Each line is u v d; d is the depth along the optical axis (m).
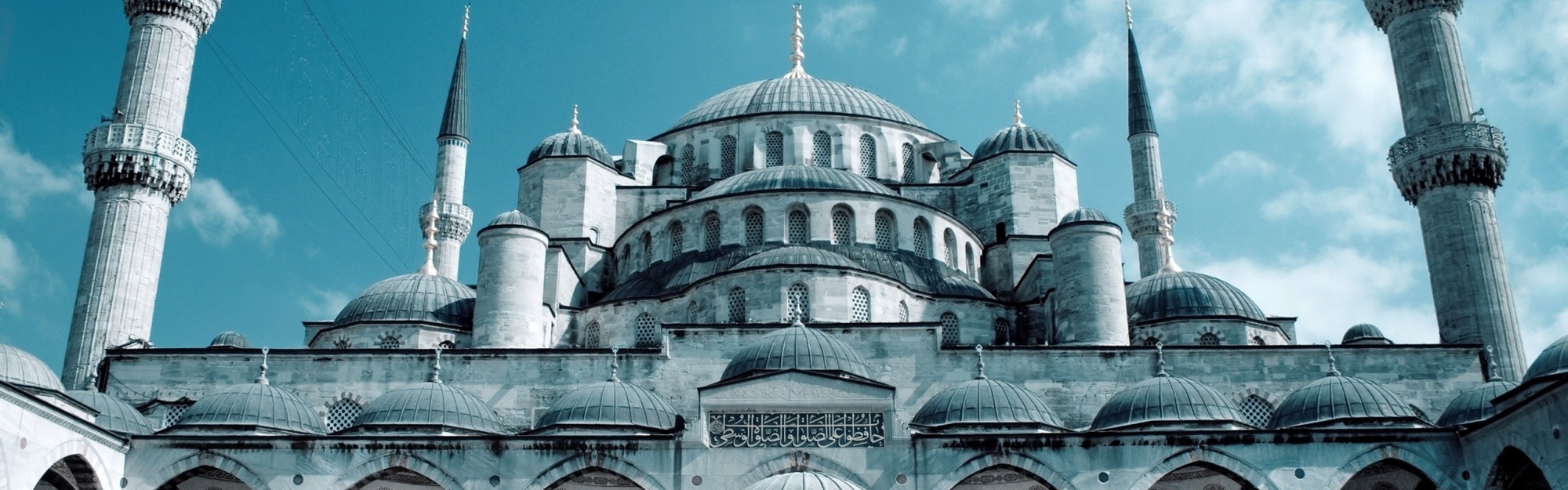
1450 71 57.78
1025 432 42.09
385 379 49.94
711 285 53.94
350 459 41.09
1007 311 57.75
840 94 77.44
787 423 42.19
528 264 54.06
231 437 41.31
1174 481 47.69
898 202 60.22
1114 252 53.50
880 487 41.09
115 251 53.34
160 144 55.31
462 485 40.88
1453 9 59.53
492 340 52.31
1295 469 40.69
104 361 49.84
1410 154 56.75
